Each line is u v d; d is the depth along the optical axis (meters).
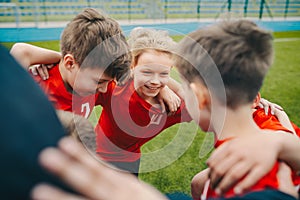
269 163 0.83
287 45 7.93
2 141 0.27
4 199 0.27
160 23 10.78
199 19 12.16
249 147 0.87
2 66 0.31
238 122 0.94
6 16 11.12
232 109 0.94
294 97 4.29
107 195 0.33
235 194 0.75
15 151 0.27
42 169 0.28
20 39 7.81
